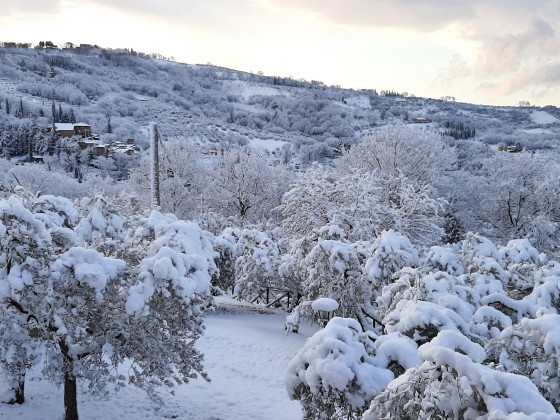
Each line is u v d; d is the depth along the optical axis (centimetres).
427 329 782
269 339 1598
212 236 2178
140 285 751
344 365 624
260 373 1317
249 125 18075
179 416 1023
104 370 840
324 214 2069
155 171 1686
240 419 1030
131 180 3875
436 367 452
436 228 2245
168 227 1057
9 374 812
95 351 827
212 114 19975
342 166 3588
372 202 2078
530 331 654
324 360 638
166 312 846
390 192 2584
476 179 3759
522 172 3475
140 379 871
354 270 1518
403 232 2089
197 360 938
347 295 1521
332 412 667
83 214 1189
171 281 771
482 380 413
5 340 757
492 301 1013
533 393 412
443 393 452
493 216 3641
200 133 14500
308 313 1573
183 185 3831
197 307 874
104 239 959
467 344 507
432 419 458
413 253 1412
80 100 18238
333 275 1528
